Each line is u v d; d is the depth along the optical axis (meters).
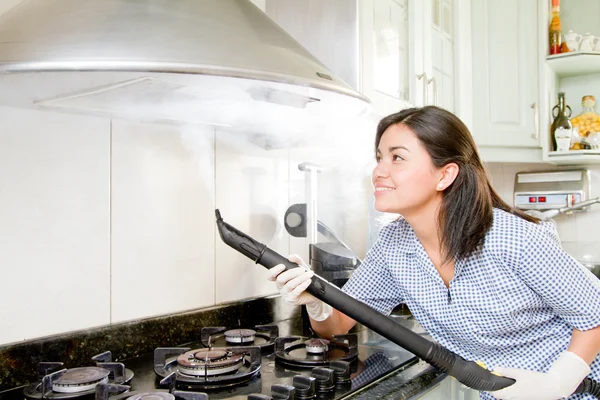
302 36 1.61
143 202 1.32
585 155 2.54
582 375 1.01
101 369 1.06
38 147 1.11
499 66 2.56
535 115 2.58
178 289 1.40
